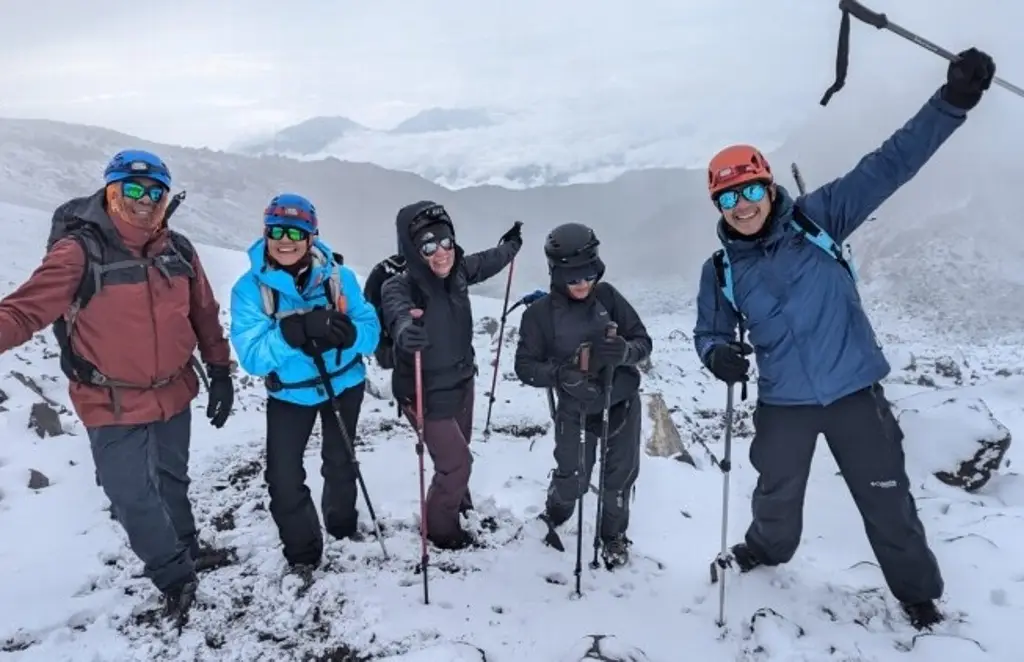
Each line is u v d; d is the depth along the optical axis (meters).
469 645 3.90
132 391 4.07
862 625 4.11
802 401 4.04
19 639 4.16
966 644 3.74
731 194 3.92
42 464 6.83
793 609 4.29
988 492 6.74
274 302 4.36
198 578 4.80
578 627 4.20
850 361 3.96
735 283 4.12
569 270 4.59
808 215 4.00
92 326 3.93
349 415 4.85
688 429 10.70
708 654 3.97
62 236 3.97
